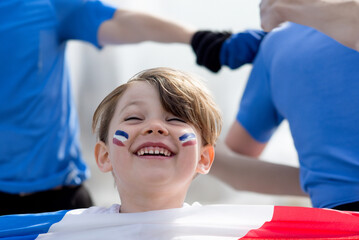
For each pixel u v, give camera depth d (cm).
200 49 158
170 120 104
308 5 105
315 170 116
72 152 172
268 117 145
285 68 124
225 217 101
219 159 151
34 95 163
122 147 100
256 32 153
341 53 115
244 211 102
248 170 150
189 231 99
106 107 111
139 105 104
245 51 150
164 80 108
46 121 165
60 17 172
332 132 113
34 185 161
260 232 99
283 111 128
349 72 113
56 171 167
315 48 120
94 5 177
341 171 111
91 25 175
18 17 164
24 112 162
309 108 117
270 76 133
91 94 251
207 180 256
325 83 116
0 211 160
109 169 109
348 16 101
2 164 160
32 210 163
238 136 153
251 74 146
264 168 150
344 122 112
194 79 113
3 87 161
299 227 100
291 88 122
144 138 100
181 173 100
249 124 148
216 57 155
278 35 133
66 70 179
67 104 175
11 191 160
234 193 259
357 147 110
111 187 251
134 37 175
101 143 111
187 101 106
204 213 101
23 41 163
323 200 114
